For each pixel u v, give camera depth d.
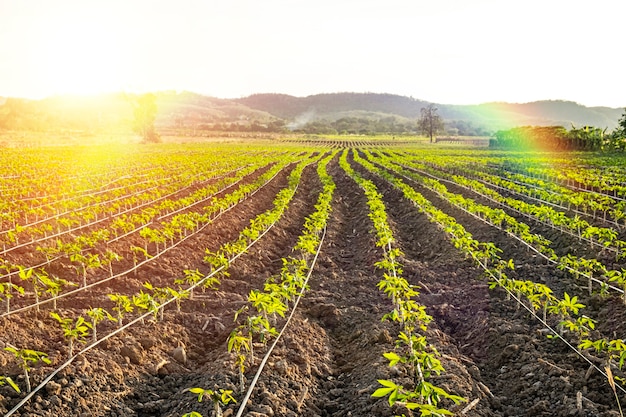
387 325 10.27
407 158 54.97
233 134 140.88
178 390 8.05
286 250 17.67
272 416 6.89
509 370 8.73
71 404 6.95
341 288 13.22
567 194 23.22
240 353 8.64
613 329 9.81
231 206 23.70
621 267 13.12
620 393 7.41
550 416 7.16
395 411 6.78
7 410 6.65
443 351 9.23
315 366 8.79
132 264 14.10
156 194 24.14
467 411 7.05
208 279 12.36
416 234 19.86
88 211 17.92
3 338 8.43
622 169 33.97
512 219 16.81
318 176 41.53
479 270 13.91
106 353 8.38
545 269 13.62
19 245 14.48
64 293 11.45
